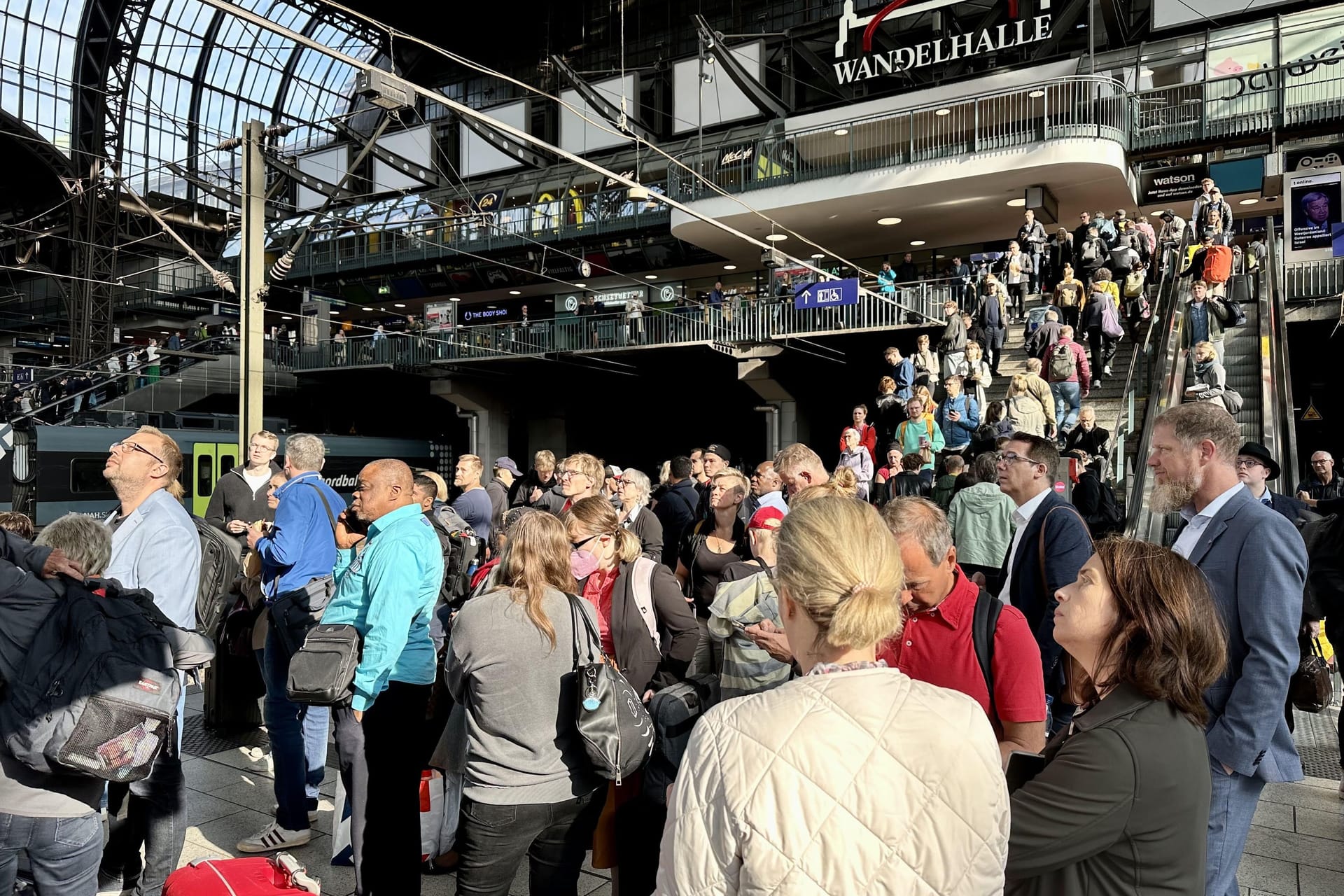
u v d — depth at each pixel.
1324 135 18.08
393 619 3.21
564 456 28.50
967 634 2.52
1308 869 3.74
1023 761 1.71
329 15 34.31
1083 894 1.55
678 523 6.96
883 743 1.30
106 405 23.78
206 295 34.69
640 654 3.60
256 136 9.69
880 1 23.83
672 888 1.33
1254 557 2.42
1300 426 16.50
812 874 1.23
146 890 3.33
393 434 31.22
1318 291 13.84
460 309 33.84
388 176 32.38
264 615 5.30
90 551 3.08
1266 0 18.81
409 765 3.40
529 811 2.72
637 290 29.34
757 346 19.52
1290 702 3.92
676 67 27.22
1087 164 17.95
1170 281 13.27
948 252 24.31
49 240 34.91
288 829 4.05
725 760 1.32
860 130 21.88
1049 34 20.33
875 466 13.83
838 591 1.44
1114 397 12.16
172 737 3.32
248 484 6.09
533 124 30.42
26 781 2.51
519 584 2.88
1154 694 1.64
